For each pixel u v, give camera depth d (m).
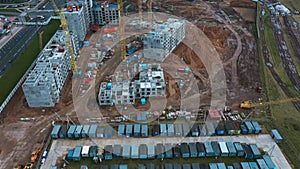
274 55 175.88
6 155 106.44
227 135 114.50
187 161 103.31
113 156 104.75
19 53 174.62
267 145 109.88
